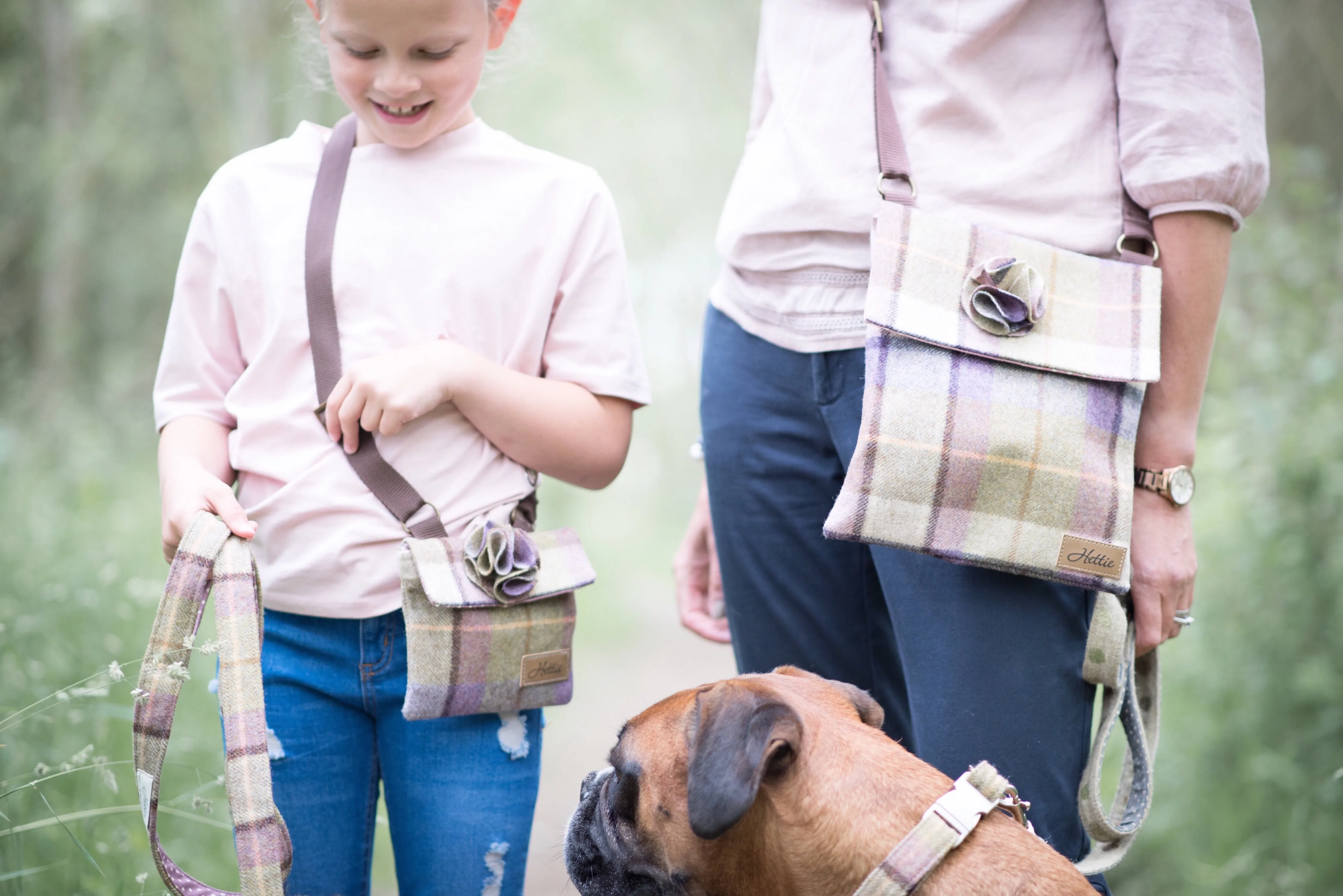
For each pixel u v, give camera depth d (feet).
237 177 7.41
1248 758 12.43
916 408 6.46
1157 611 6.94
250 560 6.54
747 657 8.27
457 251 7.25
